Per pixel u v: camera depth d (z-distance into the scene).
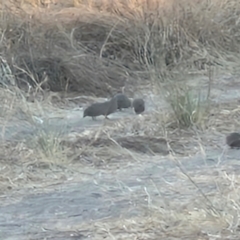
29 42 25.41
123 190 13.95
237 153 16.52
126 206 13.11
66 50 26.36
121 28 28.34
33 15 27.69
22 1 29.61
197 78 25.62
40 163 15.62
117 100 20.45
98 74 24.80
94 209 13.06
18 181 14.71
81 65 24.94
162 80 23.94
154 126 18.50
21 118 18.86
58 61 24.67
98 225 12.27
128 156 16.19
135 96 23.47
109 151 16.41
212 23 29.50
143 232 11.91
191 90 20.39
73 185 14.45
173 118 18.64
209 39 29.08
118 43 27.80
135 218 12.52
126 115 20.08
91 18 28.89
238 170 15.12
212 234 11.69
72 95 23.64
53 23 27.39
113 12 29.84
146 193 13.41
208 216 12.17
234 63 27.64
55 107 21.89
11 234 12.03
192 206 12.78
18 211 13.11
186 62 27.27
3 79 21.84
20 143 16.83
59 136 17.34
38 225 12.41
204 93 22.89
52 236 11.88
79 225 12.35
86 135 17.75
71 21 28.67
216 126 18.64
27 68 23.94
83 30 28.38
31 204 13.44
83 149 16.50
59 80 24.28
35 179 14.85
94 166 15.63
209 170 15.16
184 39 28.38
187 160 15.97
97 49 27.78
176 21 28.77
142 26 28.41
